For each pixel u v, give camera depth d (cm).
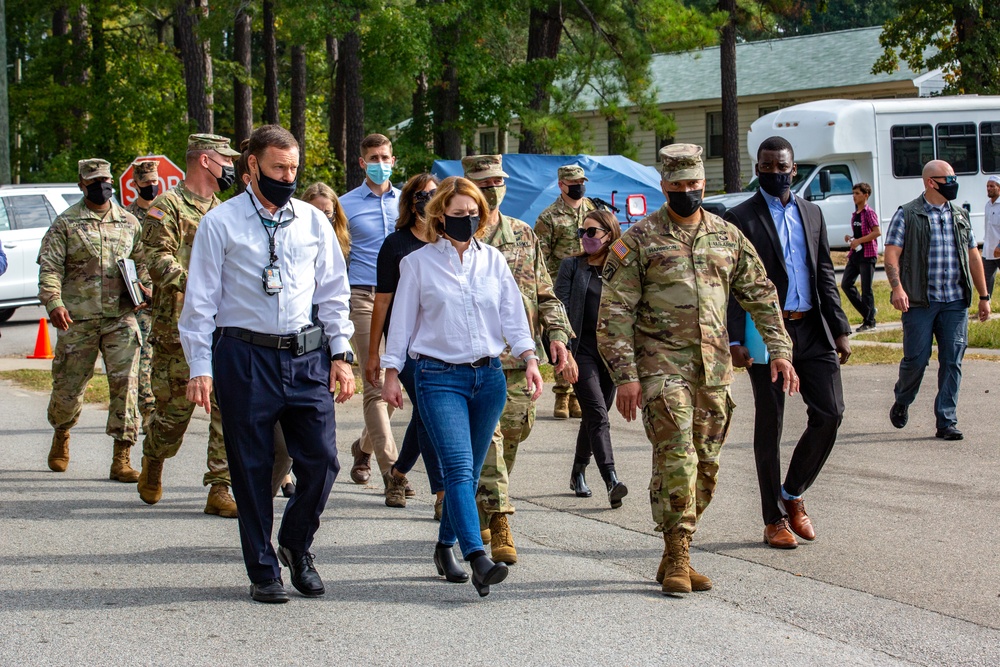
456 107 3300
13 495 848
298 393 589
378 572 657
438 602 598
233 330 585
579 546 725
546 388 1438
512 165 2423
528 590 623
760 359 701
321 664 503
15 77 5525
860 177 3020
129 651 518
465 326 603
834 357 720
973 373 1465
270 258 587
